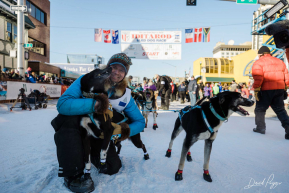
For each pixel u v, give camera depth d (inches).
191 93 486.6
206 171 110.3
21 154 141.0
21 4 507.2
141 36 733.3
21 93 366.0
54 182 103.2
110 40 688.4
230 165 129.8
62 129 91.2
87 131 94.2
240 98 104.1
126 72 104.2
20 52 509.4
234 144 176.7
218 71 1462.8
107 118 93.4
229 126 258.1
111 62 101.5
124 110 119.6
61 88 698.2
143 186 102.1
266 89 204.5
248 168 125.3
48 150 150.6
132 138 126.6
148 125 267.4
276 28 89.7
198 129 106.4
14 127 225.8
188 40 679.7
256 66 206.4
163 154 150.3
